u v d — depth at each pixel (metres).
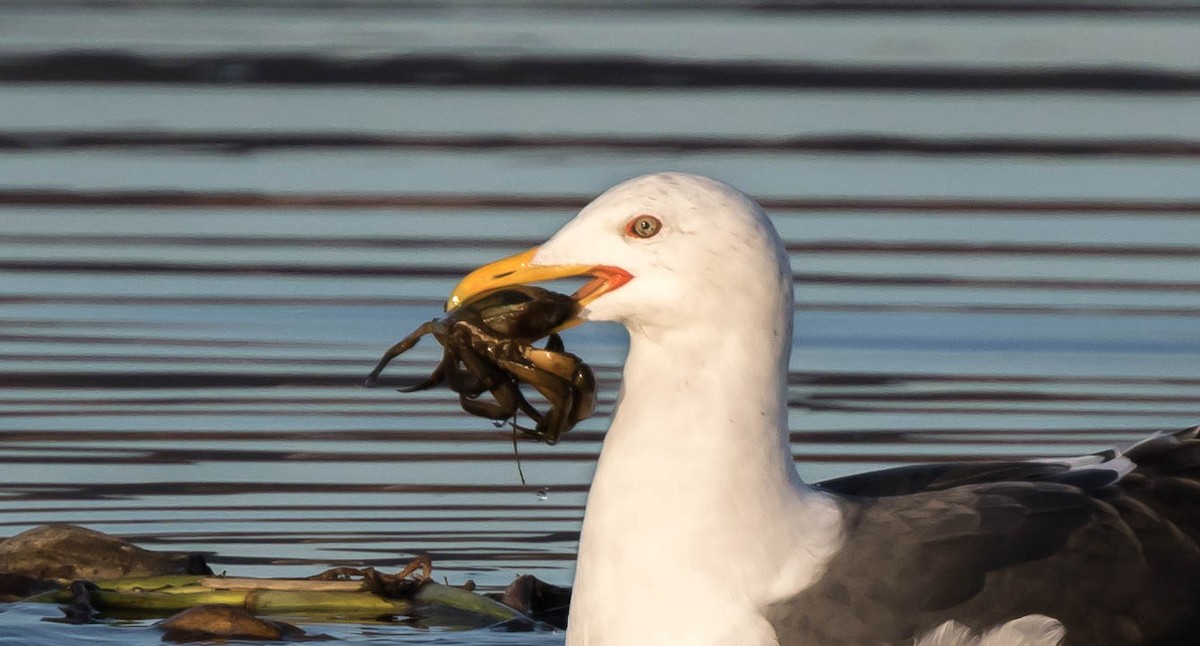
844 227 18.48
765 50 25.28
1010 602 9.45
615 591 9.20
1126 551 9.70
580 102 22.64
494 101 22.58
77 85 23.39
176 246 17.97
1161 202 19.27
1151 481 10.05
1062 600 9.52
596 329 16.09
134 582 11.90
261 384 15.12
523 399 9.70
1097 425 14.34
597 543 9.25
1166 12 27.38
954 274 17.47
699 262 9.09
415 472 13.66
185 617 11.36
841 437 14.14
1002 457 13.59
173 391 14.95
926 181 19.78
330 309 16.56
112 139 21.22
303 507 13.03
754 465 9.19
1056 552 9.61
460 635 11.42
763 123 21.78
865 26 26.62
